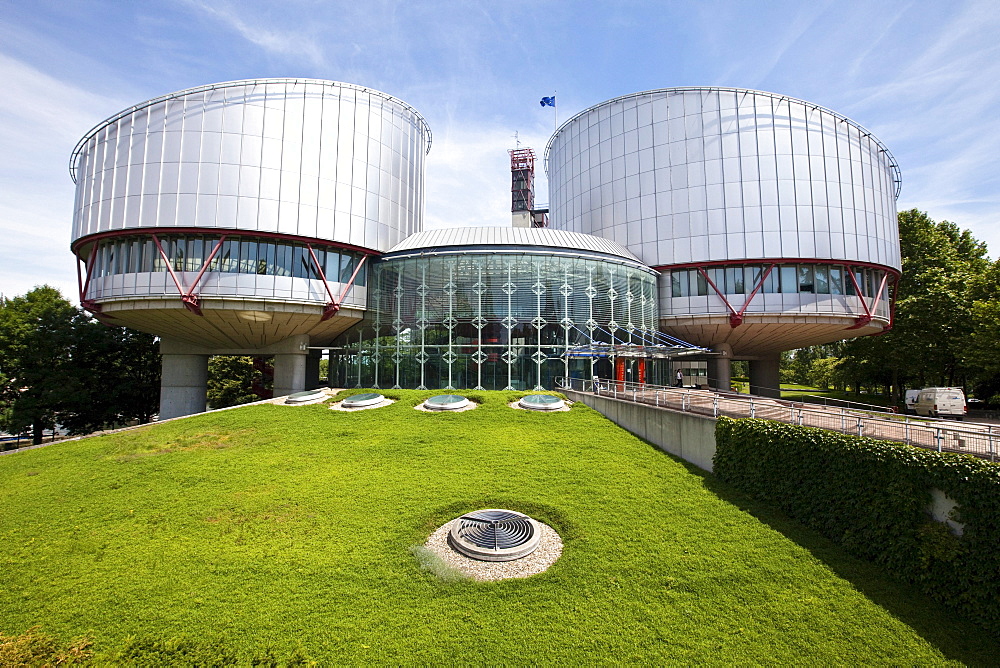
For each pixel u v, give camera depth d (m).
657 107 47.59
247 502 17.56
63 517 16.42
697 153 45.47
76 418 49.12
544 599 12.61
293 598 12.24
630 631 11.59
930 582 13.02
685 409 23.77
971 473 12.77
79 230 37.69
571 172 56.28
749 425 19.78
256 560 13.84
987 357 37.97
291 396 34.09
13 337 43.69
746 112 44.44
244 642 10.62
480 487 19.16
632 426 26.86
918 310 46.31
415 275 38.41
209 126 35.34
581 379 35.31
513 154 84.81
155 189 34.88
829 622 12.17
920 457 14.05
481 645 10.92
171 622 11.23
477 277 37.12
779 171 43.38
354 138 39.91
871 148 45.41
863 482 15.34
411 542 15.09
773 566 14.44
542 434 25.66
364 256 40.69
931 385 55.94
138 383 52.62
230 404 64.00
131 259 35.38
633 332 40.56
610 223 50.22
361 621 11.49
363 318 41.47
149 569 13.37
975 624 11.95
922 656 11.09
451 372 36.69
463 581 13.19
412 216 45.94
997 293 42.09
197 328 39.50
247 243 35.94
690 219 45.12
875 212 44.59
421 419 28.00
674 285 45.84
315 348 45.62
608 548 15.07
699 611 12.45
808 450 17.30
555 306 37.09
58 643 10.45
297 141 37.22
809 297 42.53
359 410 30.22
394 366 38.34
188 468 20.69
